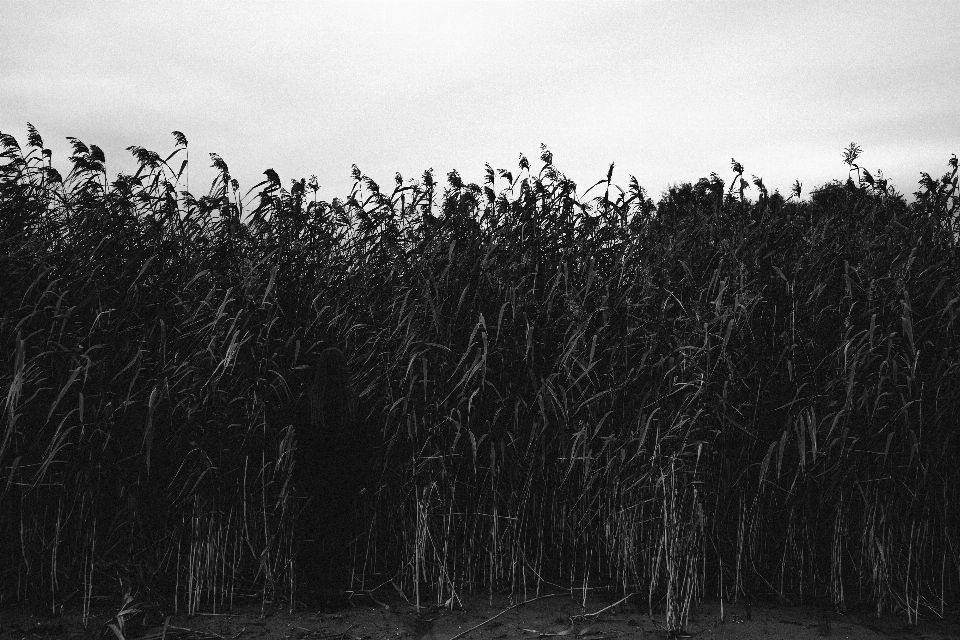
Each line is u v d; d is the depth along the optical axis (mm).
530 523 5047
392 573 4984
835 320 4828
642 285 4980
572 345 4621
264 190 5016
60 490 4547
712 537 4637
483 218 5379
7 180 5031
